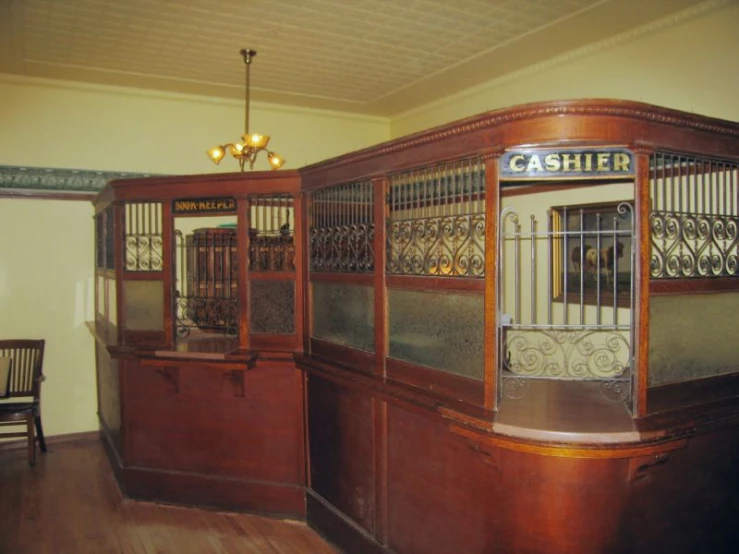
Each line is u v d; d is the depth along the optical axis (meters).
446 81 5.34
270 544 3.61
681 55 3.77
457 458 2.65
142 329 4.16
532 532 2.39
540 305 4.86
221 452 4.05
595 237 4.39
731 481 2.72
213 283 4.25
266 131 6.12
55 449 5.26
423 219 2.85
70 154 5.32
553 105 2.29
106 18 3.96
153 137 5.62
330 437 3.60
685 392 2.60
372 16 3.95
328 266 3.62
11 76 5.09
